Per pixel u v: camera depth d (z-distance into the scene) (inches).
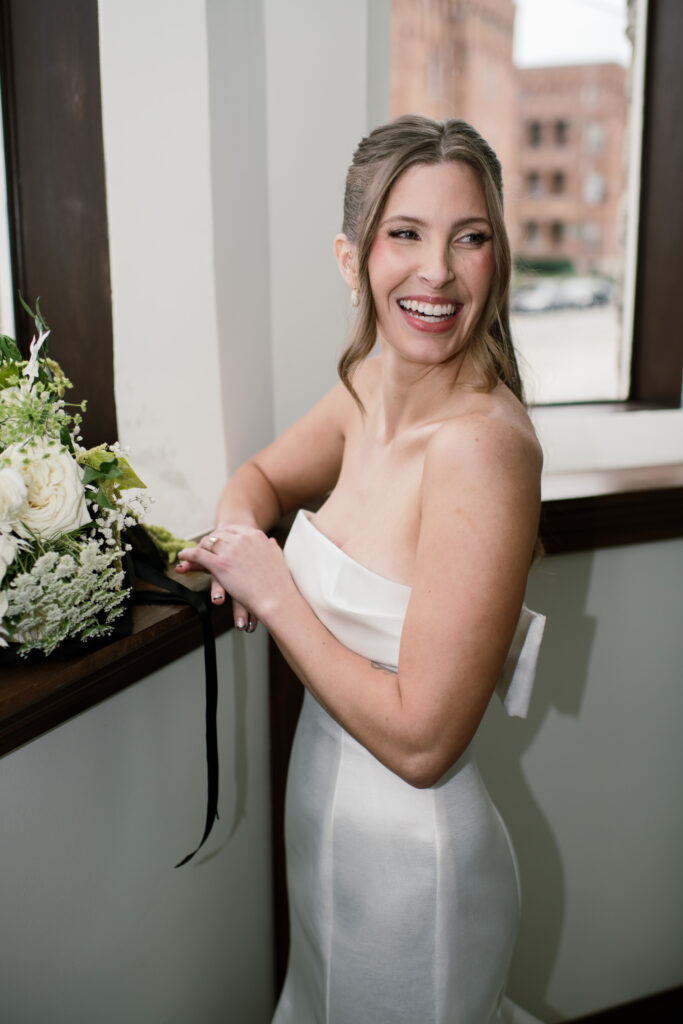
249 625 46.8
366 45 62.1
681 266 80.2
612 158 625.3
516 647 44.1
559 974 75.9
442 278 38.2
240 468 56.9
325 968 45.9
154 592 45.6
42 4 50.0
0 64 49.3
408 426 42.9
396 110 407.2
